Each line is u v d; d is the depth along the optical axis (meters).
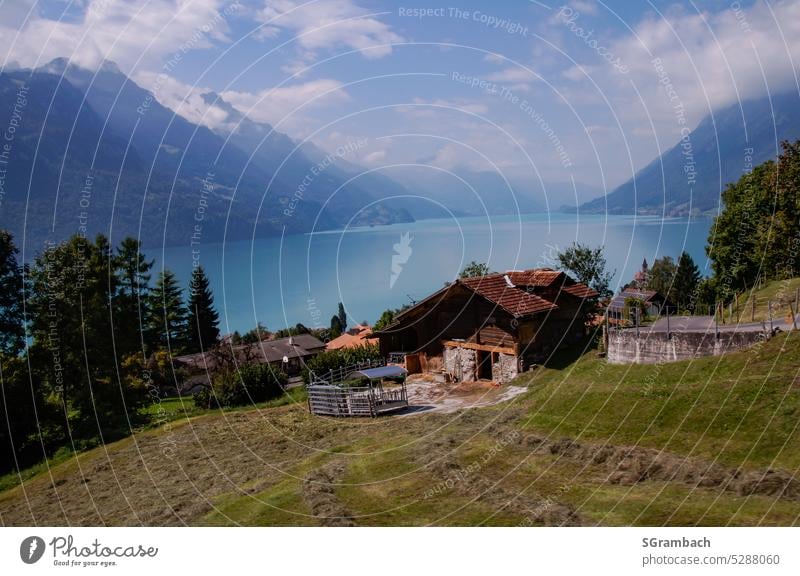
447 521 14.05
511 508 14.34
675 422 17.94
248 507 16.61
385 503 15.77
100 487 22.23
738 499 13.25
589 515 13.40
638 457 16.31
